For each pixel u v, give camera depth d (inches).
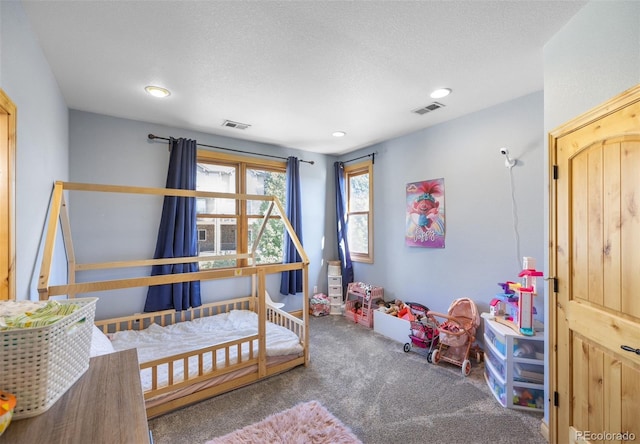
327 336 136.9
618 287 53.2
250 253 143.6
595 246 58.3
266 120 126.4
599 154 57.3
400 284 151.6
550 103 71.9
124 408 32.1
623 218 52.3
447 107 114.0
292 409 80.7
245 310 142.0
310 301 173.5
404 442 68.9
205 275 82.8
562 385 66.5
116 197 121.0
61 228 94.9
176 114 118.7
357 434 71.6
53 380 32.3
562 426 66.3
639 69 50.3
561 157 67.7
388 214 157.8
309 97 104.0
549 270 71.4
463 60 81.3
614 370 54.0
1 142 51.8
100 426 29.2
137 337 108.6
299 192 169.0
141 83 92.7
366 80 92.0
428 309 136.9
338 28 67.4
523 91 100.6
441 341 110.0
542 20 65.4
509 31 69.0
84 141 114.4
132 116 120.6
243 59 79.7
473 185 119.5
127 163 123.0
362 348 123.4
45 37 69.2
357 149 176.2
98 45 72.6
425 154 138.1
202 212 144.5
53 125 85.6
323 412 79.3
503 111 109.3
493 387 89.9
